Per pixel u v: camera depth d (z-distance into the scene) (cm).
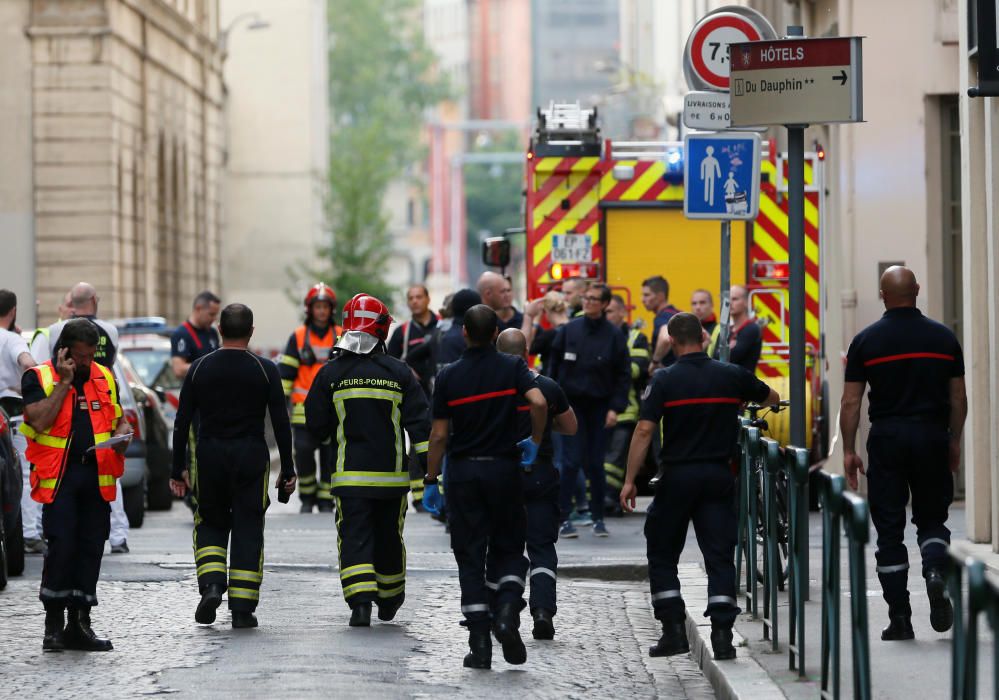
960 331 4456
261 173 15850
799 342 2381
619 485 4250
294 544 3744
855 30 4453
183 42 11350
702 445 2322
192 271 11762
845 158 4491
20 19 9288
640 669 2389
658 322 4134
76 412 2448
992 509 3059
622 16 17938
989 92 2919
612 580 3312
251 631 2588
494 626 2312
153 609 2831
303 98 15850
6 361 3528
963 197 3241
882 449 2366
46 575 2439
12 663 2350
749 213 3027
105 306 9350
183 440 2642
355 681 2172
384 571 2673
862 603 1692
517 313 4006
